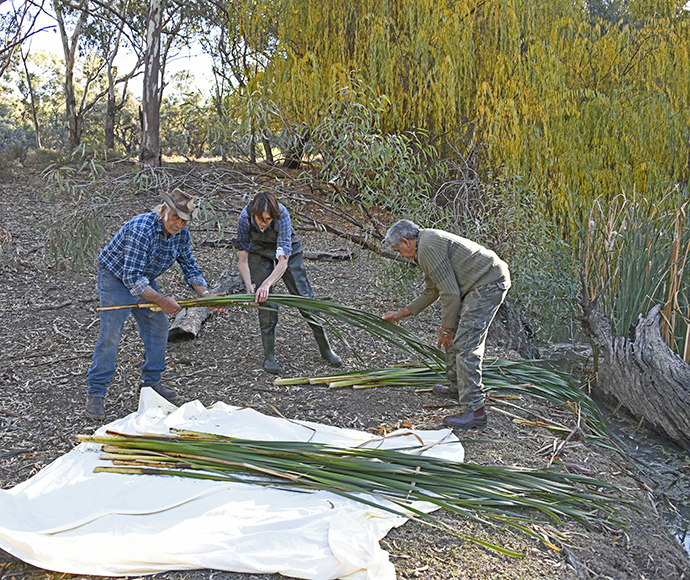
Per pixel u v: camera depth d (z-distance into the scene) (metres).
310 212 8.84
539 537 2.62
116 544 2.33
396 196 5.89
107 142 20.98
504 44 8.26
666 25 10.49
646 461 3.94
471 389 3.59
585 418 4.11
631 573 2.53
